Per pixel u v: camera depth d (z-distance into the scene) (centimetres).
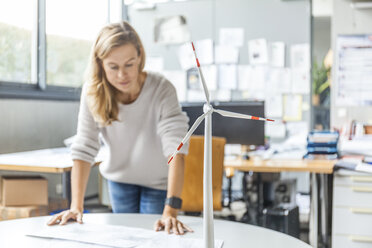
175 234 120
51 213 279
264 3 473
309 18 461
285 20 468
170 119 161
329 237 267
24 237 117
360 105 349
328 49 826
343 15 382
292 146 362
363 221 254
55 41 443
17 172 374
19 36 402
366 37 344
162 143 160
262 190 330
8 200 273
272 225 287
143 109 167
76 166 157
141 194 187
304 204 432
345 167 258
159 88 166
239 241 114
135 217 140
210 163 92
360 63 346
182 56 498
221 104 318
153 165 176
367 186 253
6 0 385
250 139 313
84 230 124
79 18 475
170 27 500
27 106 397
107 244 110
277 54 470
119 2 516
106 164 184
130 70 144
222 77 488
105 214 143
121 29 146
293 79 467
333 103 354
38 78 425
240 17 480
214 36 489
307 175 462
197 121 89
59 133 442
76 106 468
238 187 462
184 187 259
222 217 353
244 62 482
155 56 508
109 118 160
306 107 465
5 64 386
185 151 153
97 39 147
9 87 385
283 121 470
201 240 114
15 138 383
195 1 493
